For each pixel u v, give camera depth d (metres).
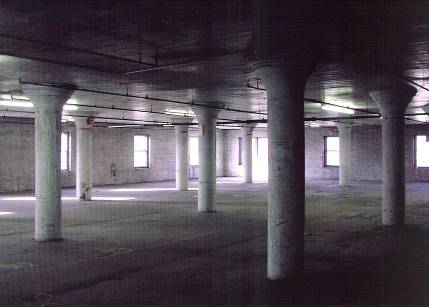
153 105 20.34
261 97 17.34
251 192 27.77
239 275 9.70
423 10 7.09
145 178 36.44
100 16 7.50
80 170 23.92
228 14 7.38
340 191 28.23
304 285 8.88
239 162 43.03
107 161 33.69
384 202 15.98
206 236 14.06
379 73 12.30
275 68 8.87
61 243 13.12
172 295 8.42
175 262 10.89
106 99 18.08
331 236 13.91
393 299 8.02
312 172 39.53
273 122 9.05
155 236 14.09
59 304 7.99
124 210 19.97
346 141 31.95
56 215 13.63
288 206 9.08
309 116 28.83
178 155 29.19
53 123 13.68
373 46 9.30
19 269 10.30
